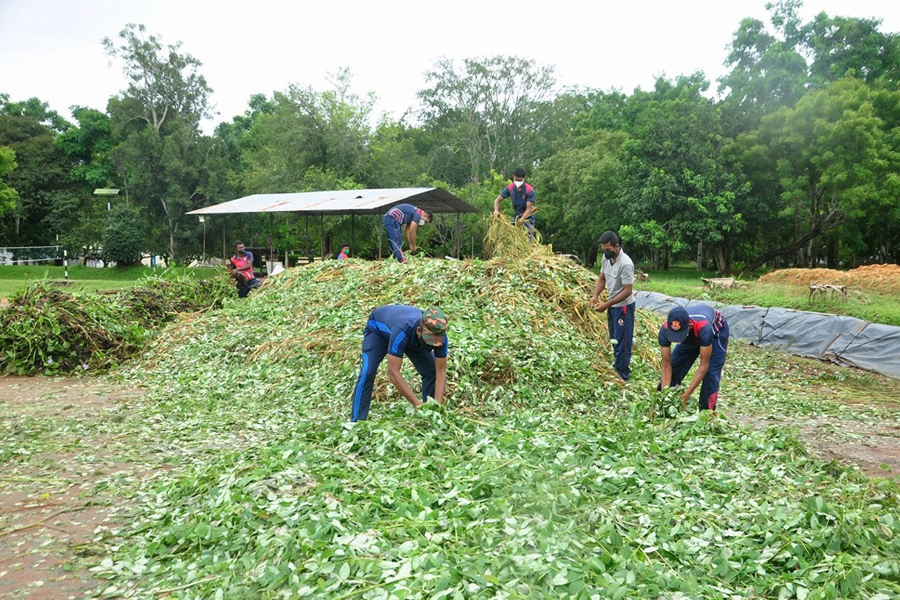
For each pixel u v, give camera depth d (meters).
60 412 7.13
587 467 4.48
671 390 6.12
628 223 38.50
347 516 3.65
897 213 31.08
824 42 38.47
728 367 10.88
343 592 2.94
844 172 29.88
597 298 8.23
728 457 4.93
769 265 49.44
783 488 4.28
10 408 7.36
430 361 6.08
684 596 2.91
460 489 4.07
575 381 7.40
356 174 42.72
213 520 3.77
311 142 42.91
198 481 4.45
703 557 3.34
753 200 34.03
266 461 4.53
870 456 5.95
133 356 10.11
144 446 5.75
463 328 7.96
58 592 3.26
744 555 3.37
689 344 6.79
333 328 8.97
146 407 7.30
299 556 3.25
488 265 9.77
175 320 12.35
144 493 4.55
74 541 3.85
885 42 38.72
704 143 34.09
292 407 7.01
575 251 48.94
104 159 56.84
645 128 35.84
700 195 33.44
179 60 48.72
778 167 32.28
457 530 3.46
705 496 4.14
